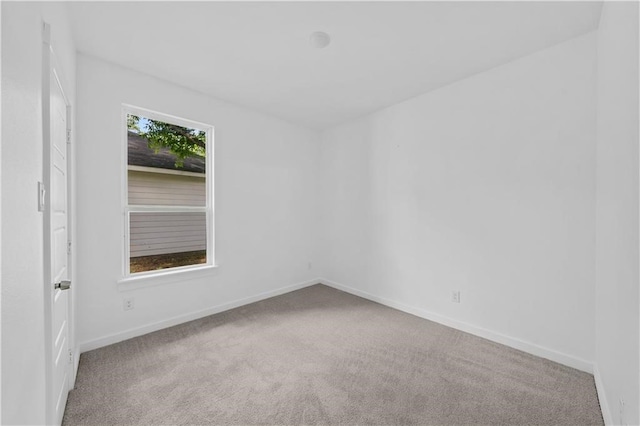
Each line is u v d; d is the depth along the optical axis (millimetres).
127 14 1768
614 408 1368
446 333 2553
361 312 3066
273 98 3059
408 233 3084
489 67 2398
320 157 4211
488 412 1557
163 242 2770
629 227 1189
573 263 1994
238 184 3230
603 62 1688
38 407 917
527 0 1638
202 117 2908
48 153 1122
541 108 2133
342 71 2490
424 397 1680
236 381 1827
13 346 674
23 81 787
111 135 2332
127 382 1804
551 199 2090
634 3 1139
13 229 682
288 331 2584
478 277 2504
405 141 3109
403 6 1708
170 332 2537
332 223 4035
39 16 1009
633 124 1145
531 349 2184
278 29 1934
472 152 2541
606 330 1580
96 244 2244
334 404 1618
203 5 1700
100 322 2264
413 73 2514
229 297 3152
